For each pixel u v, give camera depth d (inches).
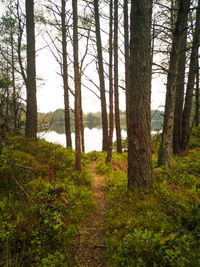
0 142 186.9
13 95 410.0
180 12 194.2
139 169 170.7
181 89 339.6
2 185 157.2
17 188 159.0
